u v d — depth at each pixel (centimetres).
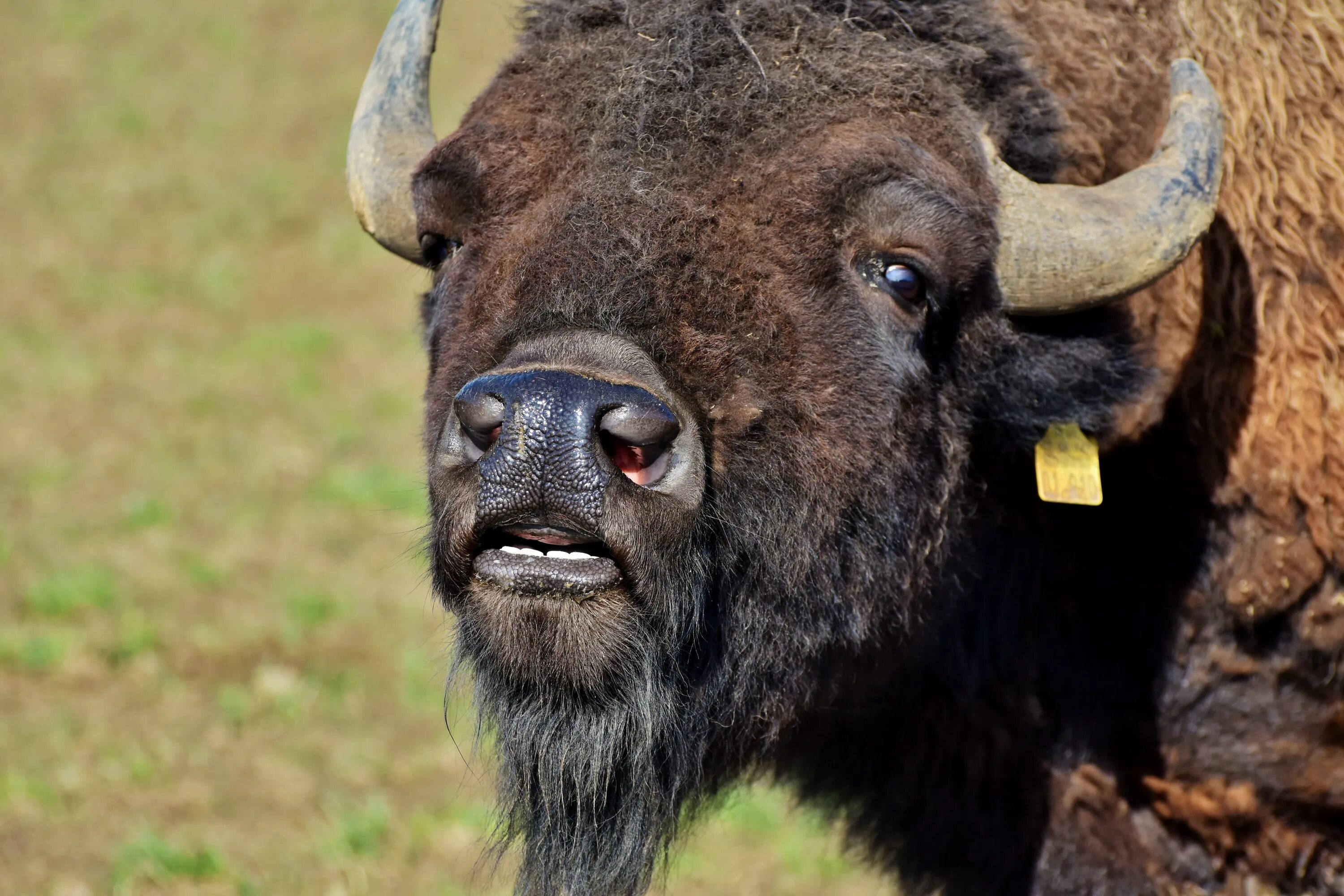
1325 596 1489
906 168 1253
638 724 1216
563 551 1162
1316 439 1457
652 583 1141
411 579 3650
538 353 1123
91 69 10531
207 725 2883
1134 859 1606
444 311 1308
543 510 1092
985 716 1622
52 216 7719
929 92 1317
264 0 12281
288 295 6606
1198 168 1338
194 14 11888
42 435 4722
